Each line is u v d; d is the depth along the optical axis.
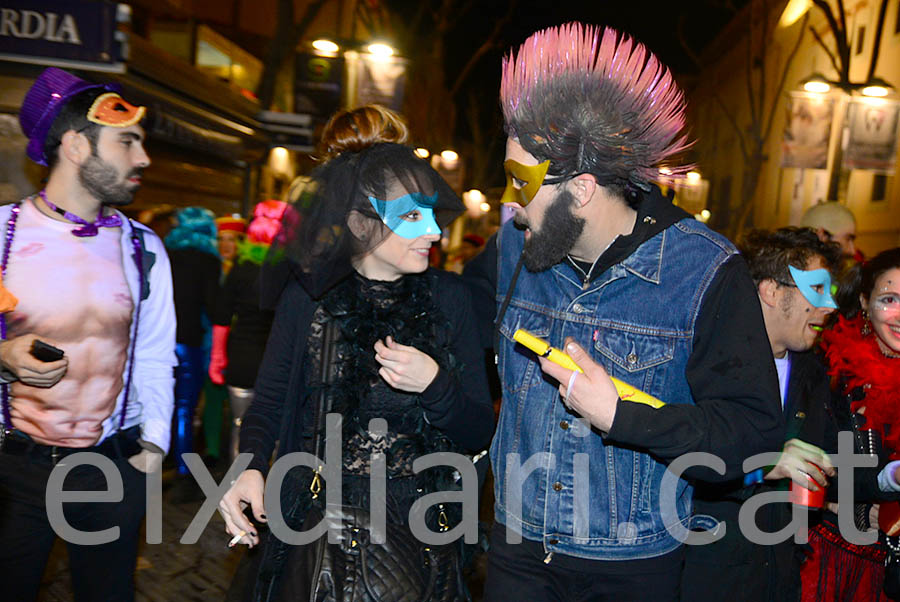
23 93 6.54
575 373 1.71
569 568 1.97
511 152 1.87
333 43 10.97
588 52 1.81
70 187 2.27
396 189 1.97
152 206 8.62
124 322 2.34
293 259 2.05
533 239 1.89
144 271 2.40
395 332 2.04
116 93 2.34
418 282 2.13
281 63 11.09
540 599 2.00
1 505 2.21
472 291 2.30
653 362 1.88
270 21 14.51
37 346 2.08
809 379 2.41
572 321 1.96
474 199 19.39
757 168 19.98
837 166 12.22
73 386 2.25
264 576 2.01
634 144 1.79
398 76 11.26
